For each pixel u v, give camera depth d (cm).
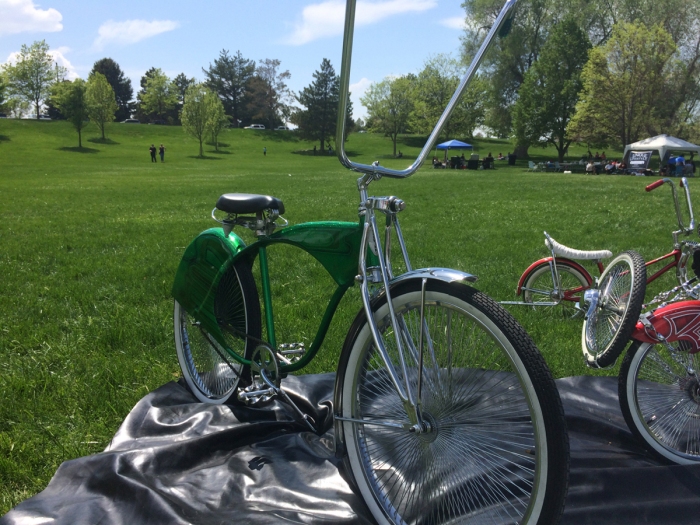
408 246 912
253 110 12706
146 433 298
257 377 300
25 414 337
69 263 788
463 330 201
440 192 2009
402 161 6700
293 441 279
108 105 8950
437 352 209
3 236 1029
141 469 255
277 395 307
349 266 243
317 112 8925
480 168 4775
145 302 593
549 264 505
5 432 319
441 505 212
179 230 1109
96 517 222
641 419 283
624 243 930
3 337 469
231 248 312
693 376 289
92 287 648
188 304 339
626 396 286
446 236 1012
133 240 986
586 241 952
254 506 234
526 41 6162
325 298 595
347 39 175
